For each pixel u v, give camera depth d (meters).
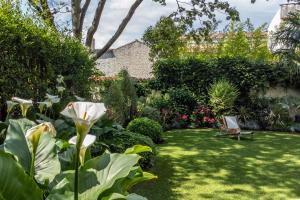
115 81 11.41
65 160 2.51
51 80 5.93
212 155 8.66
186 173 6.83
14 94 4.89
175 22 13.37
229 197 5.42
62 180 1.91
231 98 14.46
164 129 13.86
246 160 8.17
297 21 14.70
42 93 5.63
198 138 11.48
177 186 5.92
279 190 5.84
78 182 1.88
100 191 1.82
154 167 7.23
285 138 11.91
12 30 4.70
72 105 1.62
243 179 6.49
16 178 1.74
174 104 14.83
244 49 24.16
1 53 4.62
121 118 10.45
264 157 8.57
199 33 13.46
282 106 14.42
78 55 6.92
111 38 11.82
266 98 14.97
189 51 23.53
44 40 5.55
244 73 15.14
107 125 5.90
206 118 14.68
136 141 6.34
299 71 14.50
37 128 1.85
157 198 5.28
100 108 1.63
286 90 15.34
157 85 15.94
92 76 8.29
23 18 5.23
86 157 2.34
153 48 18.17
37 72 5.48
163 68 15.85
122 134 6.36
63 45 6.36
